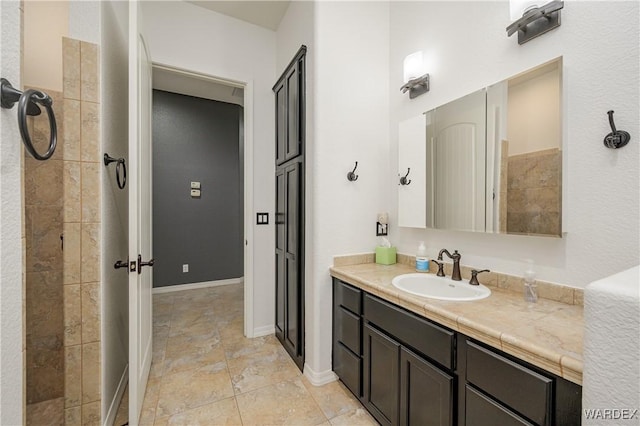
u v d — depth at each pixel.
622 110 0.96
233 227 4.25
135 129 1.38
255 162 2.52
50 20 1.33
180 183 3.86
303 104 1.97
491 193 1.36
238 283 4.27
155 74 3.14
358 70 1.92
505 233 1.30
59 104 1.34
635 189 0.93
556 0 1.11
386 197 2.04
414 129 1.80
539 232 1.17
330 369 1.83
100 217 1.35
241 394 1.69
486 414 0.89
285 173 2.26
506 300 1.17
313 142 1.80
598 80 1.01
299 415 1.52
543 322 0.93
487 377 0.90
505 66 1.32
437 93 1.68
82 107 1.31
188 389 1.74
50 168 1.37
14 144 0.61
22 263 0.65
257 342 2.39
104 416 1.38
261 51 2.56
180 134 3.85
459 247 1.56
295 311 2.03
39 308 1.39
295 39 2.15
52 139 0.67
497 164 1.33
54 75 1.34
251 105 2.50
